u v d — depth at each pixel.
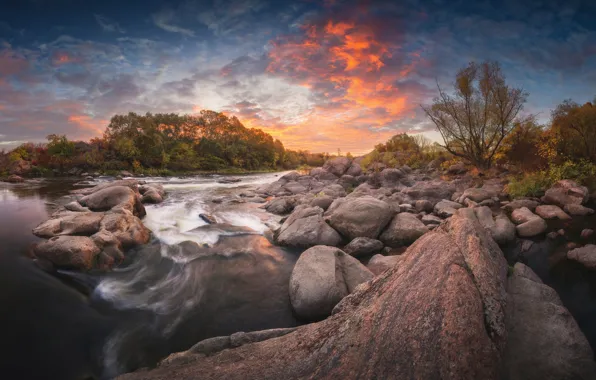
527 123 17.41
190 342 4.23
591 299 5.02
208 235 8.63
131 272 6.28
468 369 2.38
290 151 97.25
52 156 34.59
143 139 45.34
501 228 7.58
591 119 13.66
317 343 3.11
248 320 4.74
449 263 3.33
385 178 20.94
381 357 2.58
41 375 3.64
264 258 7.20
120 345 4.16
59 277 5.78
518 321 3.67
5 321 4.52
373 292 3.59
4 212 10.55
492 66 16.59
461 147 19.95
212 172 50.91
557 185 11.07
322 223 8.34
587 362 3.17
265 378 2.80
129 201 9.91
